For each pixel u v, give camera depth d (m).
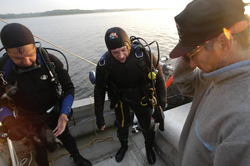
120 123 1.49
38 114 1.26
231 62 0.47
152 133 1.53
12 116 1.11
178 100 2.65
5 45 0.92
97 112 1.39
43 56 1.14
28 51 0.96
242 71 0.43
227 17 0.42
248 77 0.43
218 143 0.49
